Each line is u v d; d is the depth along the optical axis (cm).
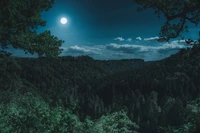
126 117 958
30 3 1378
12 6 1157
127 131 928
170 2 587
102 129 845
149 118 12594
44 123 627
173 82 16850
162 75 19550
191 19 569
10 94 1180
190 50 457
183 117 646
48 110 684
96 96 19912
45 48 1534
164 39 646
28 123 612
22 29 1352
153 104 14312
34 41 1489
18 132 599
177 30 625
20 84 1697
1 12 1120
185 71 17638
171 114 9762
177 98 13425
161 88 17362
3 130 596
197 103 643
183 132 595
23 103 865
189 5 547
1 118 634
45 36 1527
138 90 17988
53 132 623
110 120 940
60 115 656
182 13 564
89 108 15475
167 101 13950
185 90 16075
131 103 15650
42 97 1027
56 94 1019
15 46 1459
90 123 842
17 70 1775
